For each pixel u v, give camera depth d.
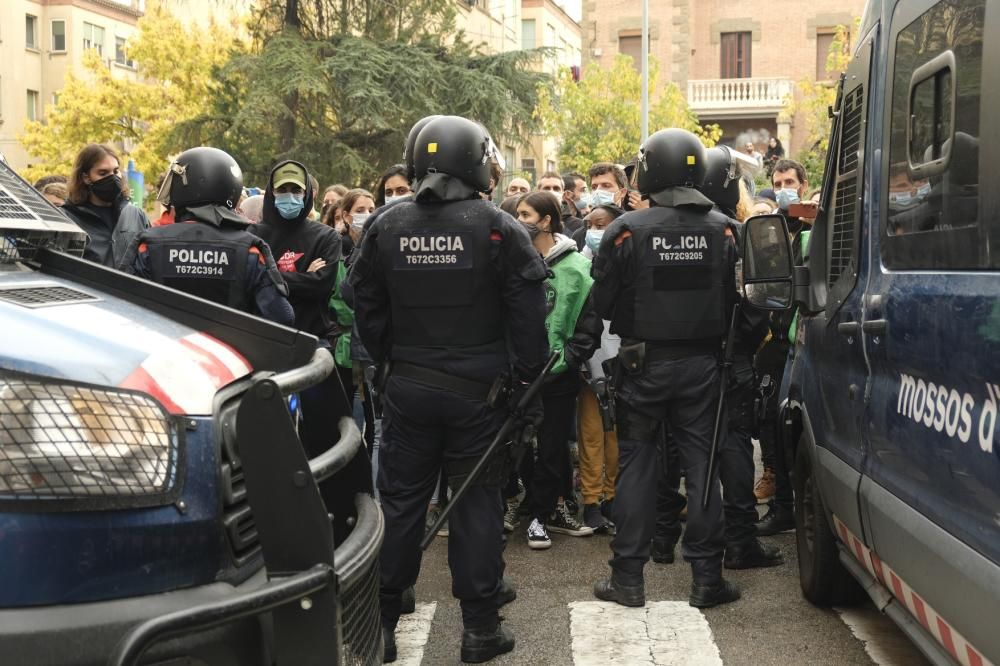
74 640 2.34
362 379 6.63
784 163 7.88
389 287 4.40
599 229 6.96
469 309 4.36
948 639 3.26
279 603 2.51
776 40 40.06
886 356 3.71
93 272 3.43
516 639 4.80
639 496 5.20
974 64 3.08
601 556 6.18
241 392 2.91
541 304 4.39
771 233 4.85
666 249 5.09
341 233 7.46
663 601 5.30
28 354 2.49
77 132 35.25
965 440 2.97
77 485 2.39
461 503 4.48
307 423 3.57
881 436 3.76
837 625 4.91
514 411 4.44
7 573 2.32
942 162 3.30
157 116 34.44
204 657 2.47
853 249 4.29
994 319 2.81
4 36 48.94
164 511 2.53
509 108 30.55
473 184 4.43
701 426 5.18
